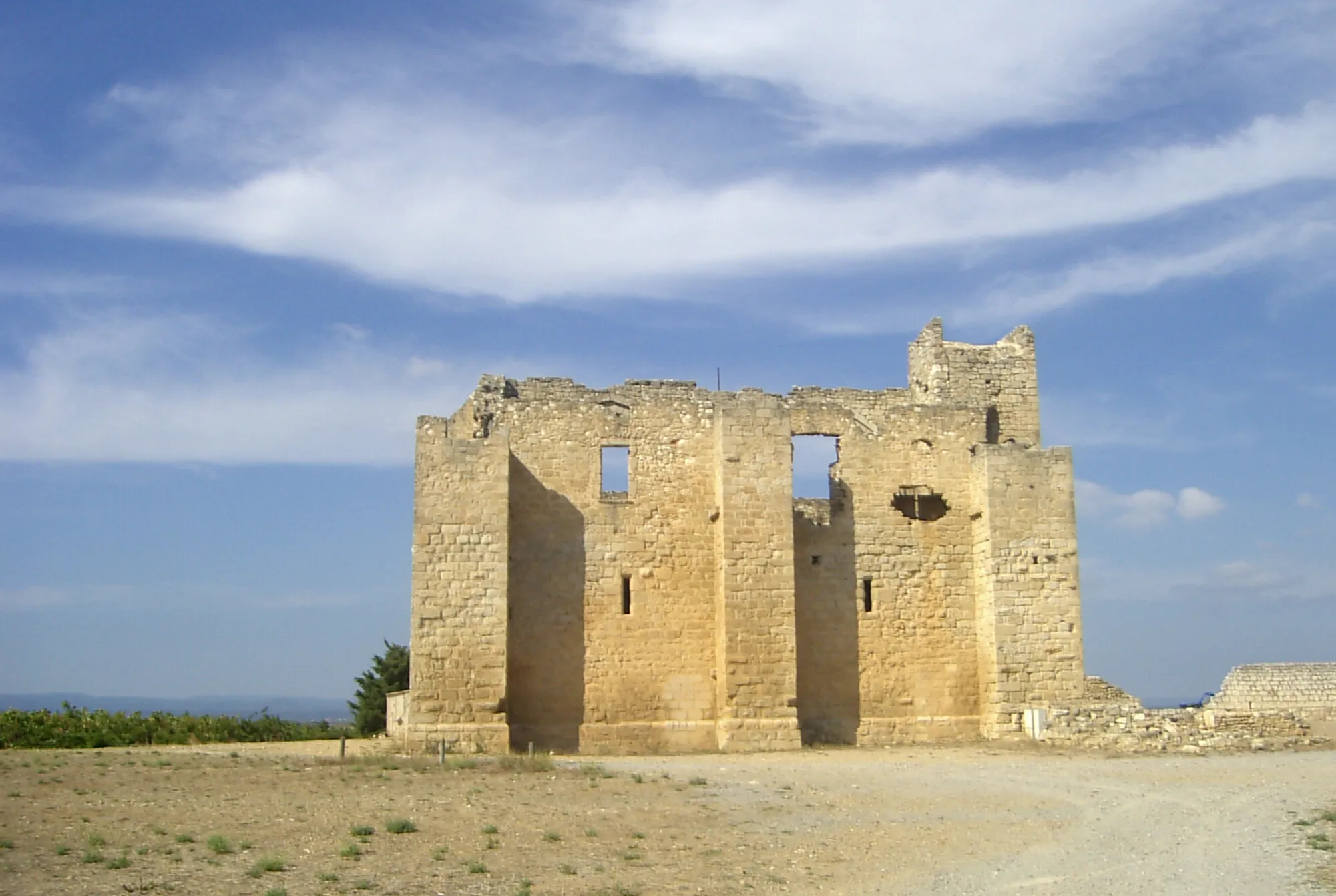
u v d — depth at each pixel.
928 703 43.44
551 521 42.19
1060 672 42.53
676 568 42.50
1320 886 19.86
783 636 41.41
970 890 19.73
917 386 49.75
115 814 24.61
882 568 44.12
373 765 32.31
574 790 28.62
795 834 24.17
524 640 41.34
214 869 20.17
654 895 19.16
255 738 49.66
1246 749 38.28
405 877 19.92
